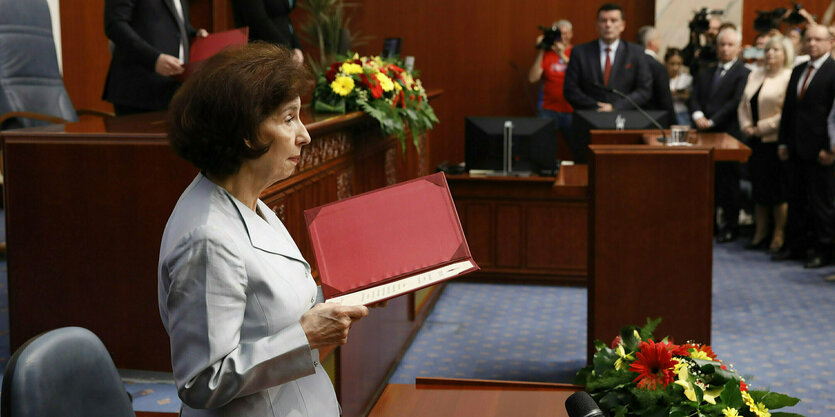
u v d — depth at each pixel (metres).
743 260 7.71
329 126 4.31
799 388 4.61
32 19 5.18
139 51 4.83
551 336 5.65
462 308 6.33
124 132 3.88
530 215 6.95
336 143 4.67
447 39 10.77
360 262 1.91
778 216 7.93
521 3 10.55
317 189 4.36
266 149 1.66
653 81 8.04
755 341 5.46
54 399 1.75
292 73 1.67
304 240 4.18
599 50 8.03
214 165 1.66
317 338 1.63
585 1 10.38
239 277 1.60
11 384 1.69
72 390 1.80
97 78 9.41
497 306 6.39
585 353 5.29
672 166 4.29
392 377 4.84
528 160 7.03
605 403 2.18
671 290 4.36
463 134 10.89
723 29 8.38
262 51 1.68
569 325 5.89
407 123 6.25
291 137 1.69
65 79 9.22
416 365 5.06
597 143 5.63
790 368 4.95
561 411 2.58
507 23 10.62
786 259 7.67
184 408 1.71
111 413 1.90
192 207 1.65
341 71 5.07
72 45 9.21
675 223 4.32
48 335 1.81
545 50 9.73
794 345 5.37
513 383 2.79
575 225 6.90
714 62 8.46
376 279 1.87
